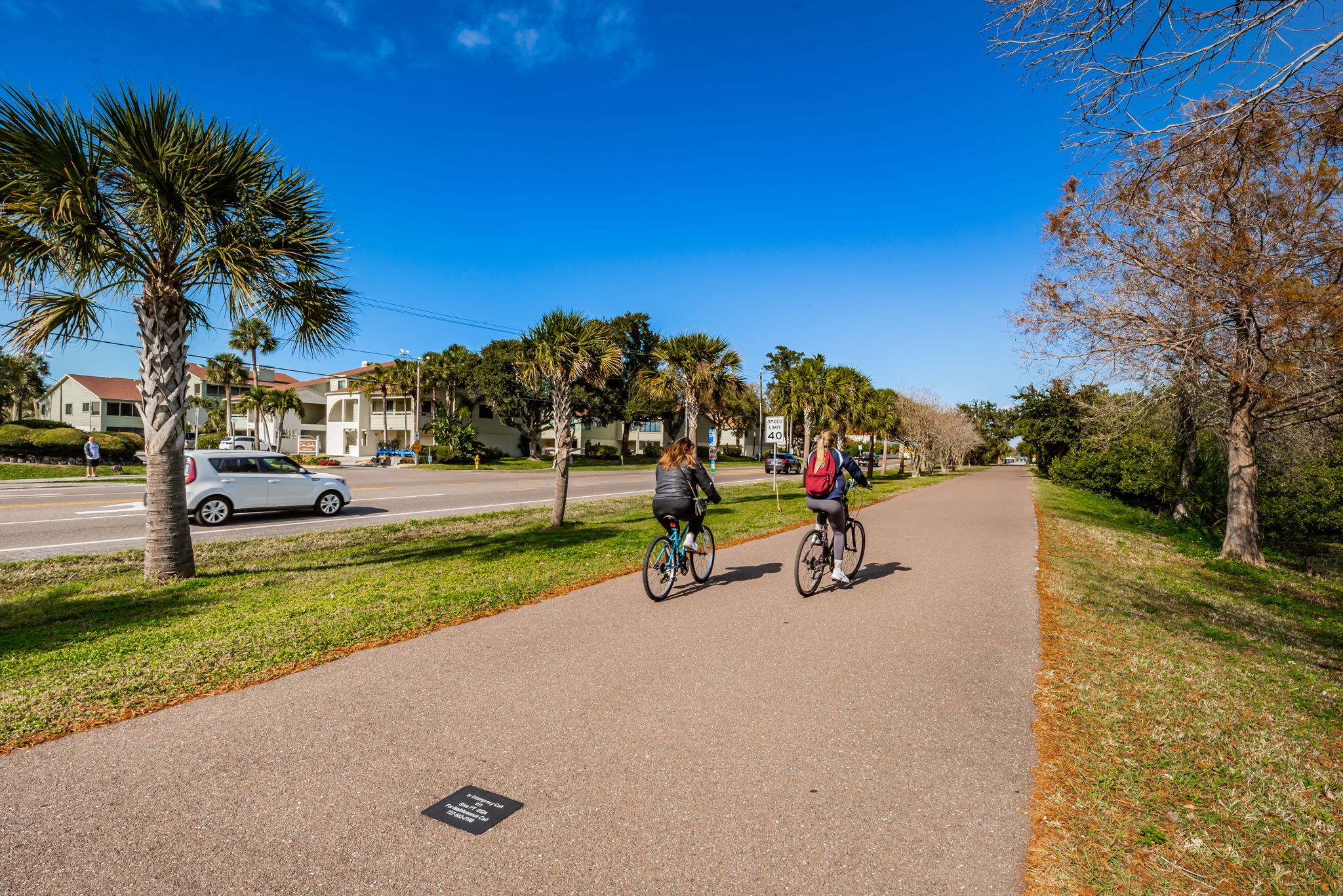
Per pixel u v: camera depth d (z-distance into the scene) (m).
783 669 4.77
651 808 2.93
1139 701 4.30
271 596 6.88
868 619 6.23
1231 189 7.73
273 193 7.73
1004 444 109.19
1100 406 15.29
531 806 2.93
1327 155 6.23
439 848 2.61
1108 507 27.02
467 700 4.12
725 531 12.55
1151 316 11.52
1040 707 4.18
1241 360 11.12
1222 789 3.20
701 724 3.82
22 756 3.31
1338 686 4.89
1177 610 7.49
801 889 2.40
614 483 29.55
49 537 11.61
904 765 3.37
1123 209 10.16
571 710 3.99
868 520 15.24
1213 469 23.11
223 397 67.06
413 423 54.72
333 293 8.48
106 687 4.20
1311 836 2.82
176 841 2.63
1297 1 3.71
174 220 7.11
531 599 6.82
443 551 10.15
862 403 35.19
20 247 6.84
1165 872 2.55
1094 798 3.07
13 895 2.29
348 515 16.22
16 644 5.12
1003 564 9.57
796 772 3.27
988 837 2.75
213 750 3.41
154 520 7.68
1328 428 13.67
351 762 3.30
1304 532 27.14
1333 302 6.21
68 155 6.62
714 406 20.73
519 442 62.00
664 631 5.70
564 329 13.55
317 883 2.40
